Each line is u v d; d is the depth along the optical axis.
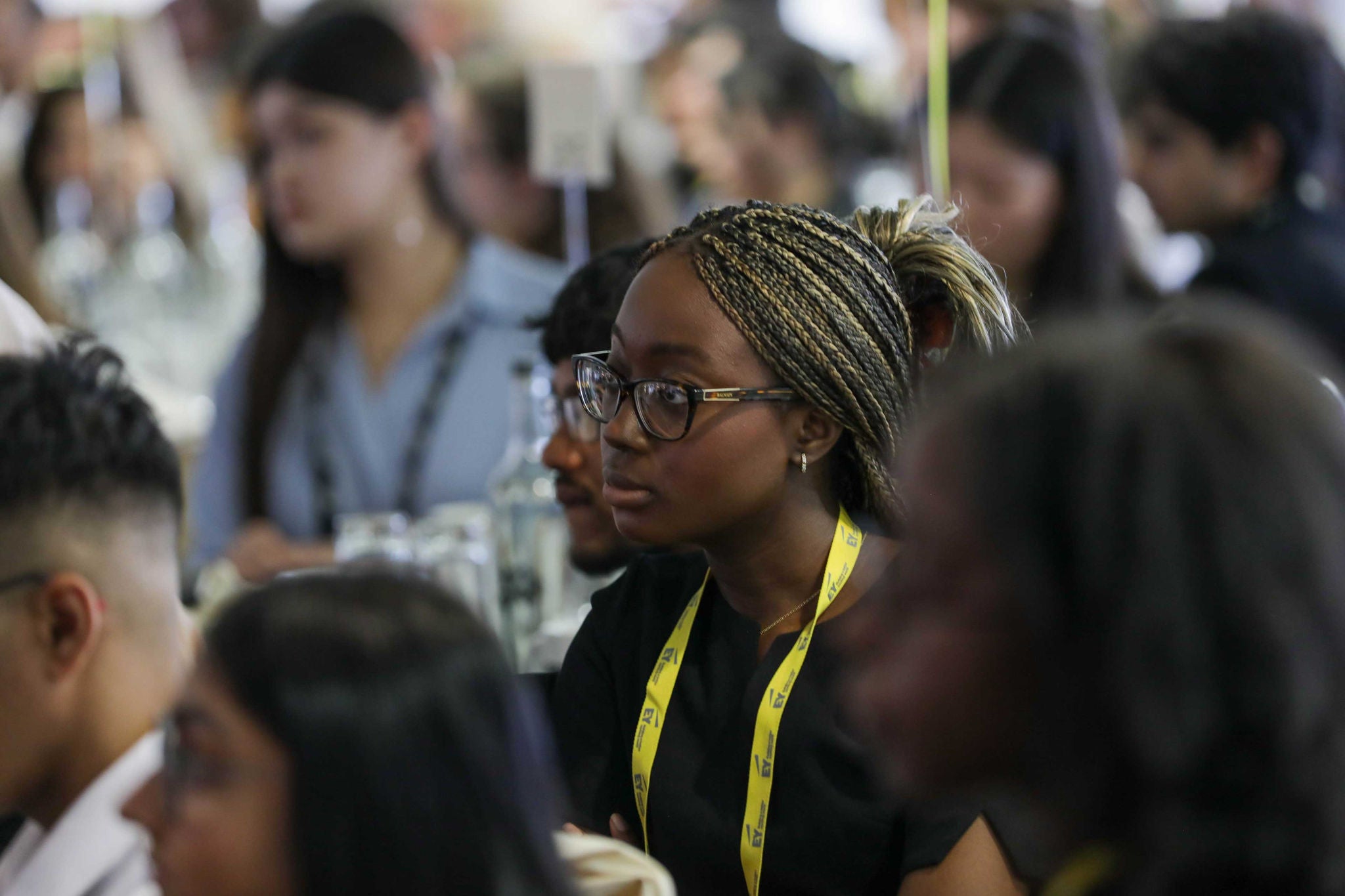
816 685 2.62
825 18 12.06
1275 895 1.46
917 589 1.64
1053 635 1.50
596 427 3.63
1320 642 1.44
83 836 2.45
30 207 9.34
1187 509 1.45
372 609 1.81
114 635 2.55
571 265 5.71
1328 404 1.55
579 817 2.88
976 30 6.87
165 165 9.49
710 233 2.63
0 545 2.47
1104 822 1.52
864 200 9.08
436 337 5.72
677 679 2.80
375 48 5.65
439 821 1.74
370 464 5.71
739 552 2.69
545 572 4.40
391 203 5.73
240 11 11.94
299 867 1.72
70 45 9.62
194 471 6.18
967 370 1.68
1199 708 1.42
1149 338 1.58
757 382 2.56
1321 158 5.88
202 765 1.78
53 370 2.65
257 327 5.92
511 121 6.95
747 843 2.62
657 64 10.55
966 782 1.64
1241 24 5.75
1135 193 7.82
